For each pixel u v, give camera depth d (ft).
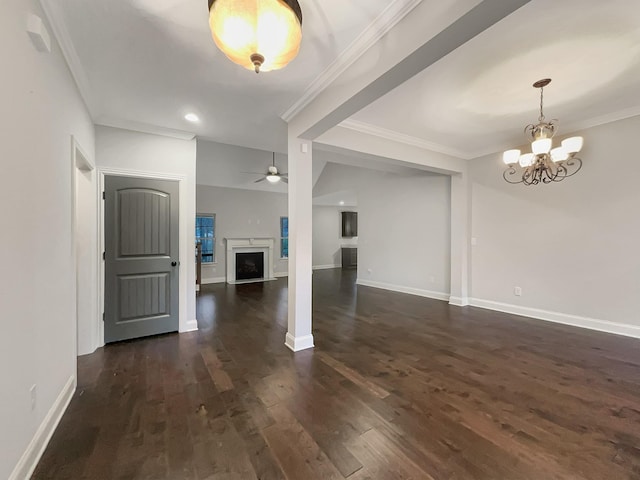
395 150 13.08
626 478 4.63
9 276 4.18
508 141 13.84
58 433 5.68
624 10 5.69
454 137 13.24
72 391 7.04
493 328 12.32
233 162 21.85
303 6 5.32
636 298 11.00
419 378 7.97
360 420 6.12
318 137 10.71
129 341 10.83
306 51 6.64
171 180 11.72
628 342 10.56
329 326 12.69
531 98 9.52
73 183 7.21
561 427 5.90
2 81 4.00
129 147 10.89
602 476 4.66
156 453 5.16
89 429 5.82
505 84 8.59
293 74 7.58
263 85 8.12
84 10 5.42
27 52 4.72
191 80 7.89
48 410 5.58
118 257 10.71
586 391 7.28
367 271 23.41
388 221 21.59
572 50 7.00
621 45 6.79
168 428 5.85
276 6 4.40
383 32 5.88
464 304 16.35
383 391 7.29
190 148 12.15
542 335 11.40
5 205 4.08
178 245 11.89
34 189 4.99
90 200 9.95
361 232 23.91
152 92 8.50
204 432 5.73
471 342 10.69
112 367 8.64
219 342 10.75
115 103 9.12
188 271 12.09
